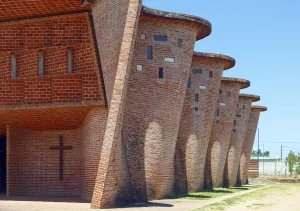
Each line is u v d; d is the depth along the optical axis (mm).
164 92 25422
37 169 25875
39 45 22375
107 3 20547
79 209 19156
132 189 23688
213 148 38500
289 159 89625
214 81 33281
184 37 26359
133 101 24500
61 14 21906
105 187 19578
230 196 29594
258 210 22188
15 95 22656
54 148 25891
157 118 25141
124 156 23484
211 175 37906
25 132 25906
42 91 22328
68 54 21969
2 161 29000
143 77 24906
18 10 21891
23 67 22594
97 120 21703
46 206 20141
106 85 20984
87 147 23047
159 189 25203
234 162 45125
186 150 31172
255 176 67188
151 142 24828
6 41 22688
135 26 19750
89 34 21562
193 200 25328
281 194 33750
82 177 24594
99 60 21344
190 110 31719
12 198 23984
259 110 52719
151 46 25297
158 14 24953
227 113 39750
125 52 19625
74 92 21859
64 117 23766
